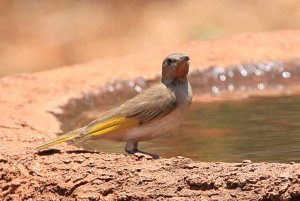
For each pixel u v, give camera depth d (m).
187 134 13.27
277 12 33.56
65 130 13.90
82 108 16.17
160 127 11.34
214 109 15.22
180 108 11.39
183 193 9.37
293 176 9.05
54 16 34.03
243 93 17.06
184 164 9.82
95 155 10.65
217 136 13.02
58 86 16.67
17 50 31.45
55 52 31.52
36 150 10.98
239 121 14.00
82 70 17.75
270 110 14.85
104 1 34.66
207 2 34.47
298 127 13.28
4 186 10.52
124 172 9.87
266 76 17.92
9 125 13.02
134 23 33.53
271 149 11.97
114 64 18.16
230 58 18.25
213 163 9.79
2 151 11.08
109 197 9.67
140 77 17.33
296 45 18.91
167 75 11.45
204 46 18.98
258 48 18.73
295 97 16.17
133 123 11.17
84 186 9.89
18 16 34.19
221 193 9.23
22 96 15.84
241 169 9.45
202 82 17.64
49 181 10.14
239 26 32.56
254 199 9.06
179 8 34.34
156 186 9.53
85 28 33.38
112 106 16.44
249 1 34.19
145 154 11.19
